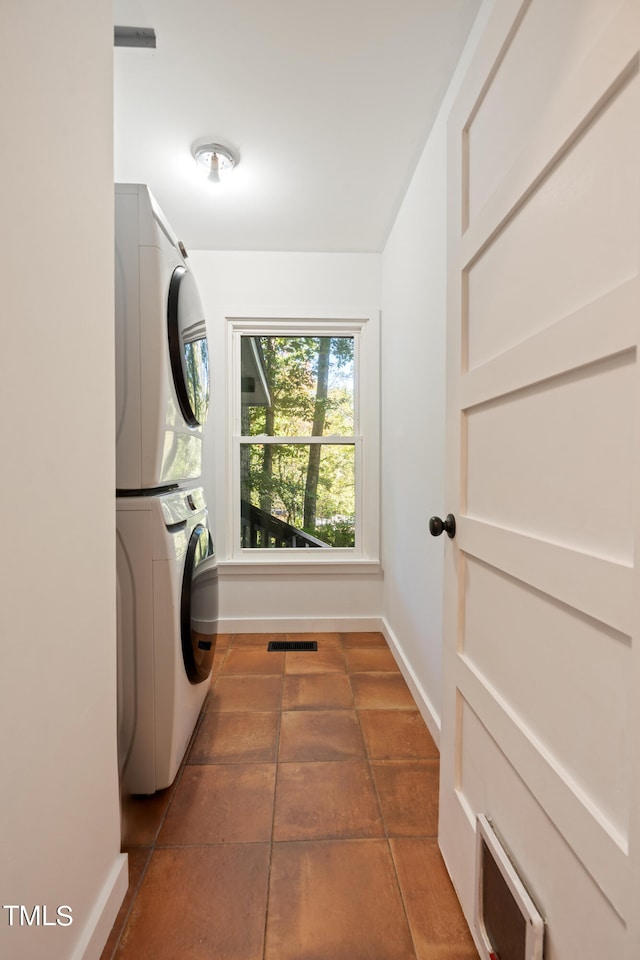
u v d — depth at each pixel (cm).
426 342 184
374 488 281
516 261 84
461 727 110
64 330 81
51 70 75
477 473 102
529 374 78
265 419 287
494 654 92
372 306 278
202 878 112
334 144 182
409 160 192
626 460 56
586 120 63
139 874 113
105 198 97
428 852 121
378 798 140
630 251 55
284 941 97
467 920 101
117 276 130
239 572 279
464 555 109
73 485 85
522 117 81
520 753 80
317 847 122
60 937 79
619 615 56
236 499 284
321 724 180
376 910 104
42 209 73
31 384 71
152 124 171
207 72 148
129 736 133
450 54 142
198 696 166
